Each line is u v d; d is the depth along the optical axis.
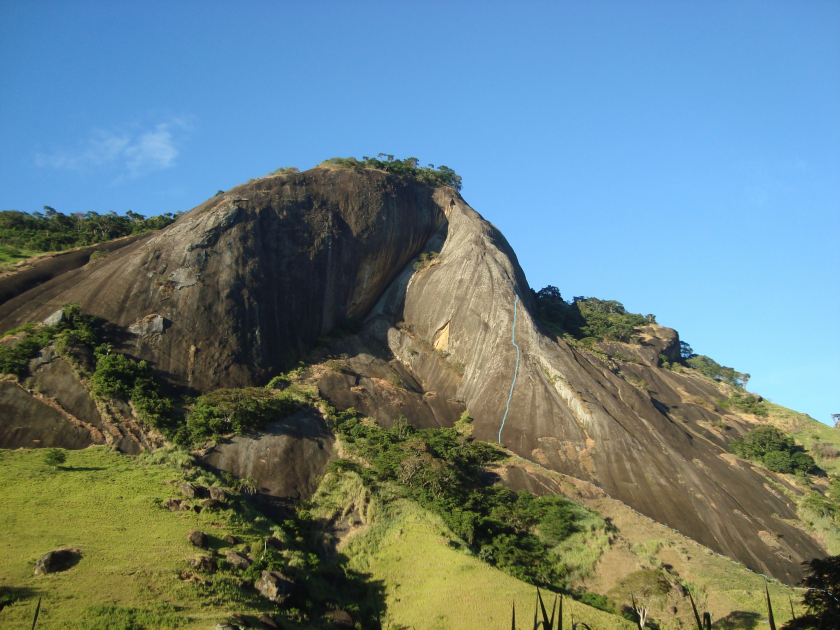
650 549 42.75
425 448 47.88
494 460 51.38
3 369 45.06
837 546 47.78
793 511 52.00
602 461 51.25
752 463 59.56
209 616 27.44
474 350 63.25
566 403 56.41
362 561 38.81
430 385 62.97
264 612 30.06
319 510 42.66
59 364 46.69
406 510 42.88
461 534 41.00
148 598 27.58
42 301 54.78
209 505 37.91
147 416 44.91
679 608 37.06
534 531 43.41
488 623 32.72
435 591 35.81
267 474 44.47
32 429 42.34
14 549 29.58
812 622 25.08
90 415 44.22
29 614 24.61
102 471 39.81
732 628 35.53
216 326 55.53
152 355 51.88
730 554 44.56
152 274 57.00
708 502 48.44
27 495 35.19
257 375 54.97
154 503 36.84
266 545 36.09
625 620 34.94
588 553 41.84
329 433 50.41
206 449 44.72
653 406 61.19
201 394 50.88
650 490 48.88
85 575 28.39
